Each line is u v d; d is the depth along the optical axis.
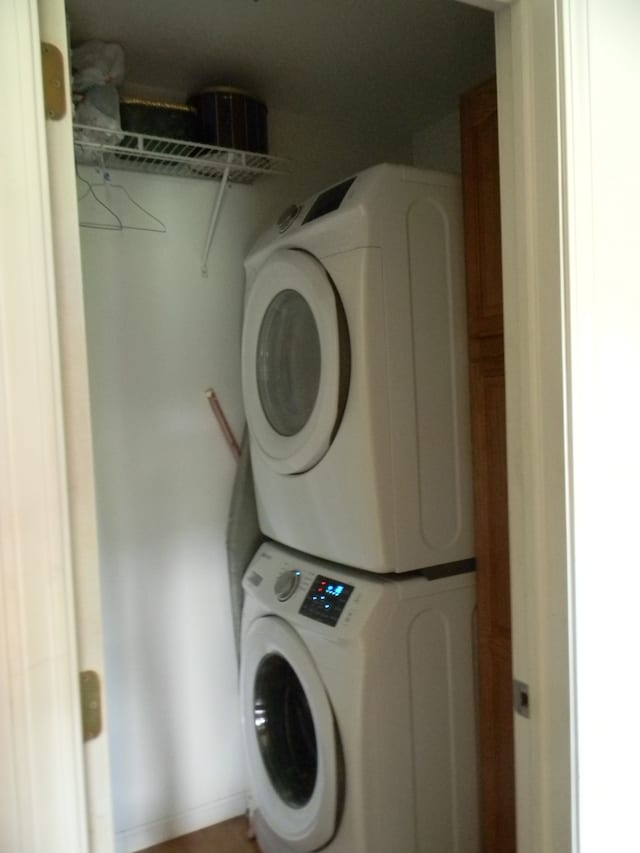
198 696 2.13
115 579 2.00
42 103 0.68
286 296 1.76
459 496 1.62
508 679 1.55
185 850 2.04
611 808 1.08
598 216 1.02
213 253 2.09
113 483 1.99
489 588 1.59
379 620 1.51
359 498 1.53
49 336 0.69
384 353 1.50
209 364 2.11
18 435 0.67
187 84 1.98
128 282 1.98
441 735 1.60
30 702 0.69
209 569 2.13
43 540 0.69
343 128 2.29
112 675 2.01
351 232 1.51
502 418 1.53
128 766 2.04
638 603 1.10
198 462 2.10
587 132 1.00
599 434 1.03
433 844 1.59
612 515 1.06
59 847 0.70
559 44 0.97
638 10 1.04
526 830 1.09
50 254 0.69
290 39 1.75
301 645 1.67
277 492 1.86
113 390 1.97
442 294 1.58
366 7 1.60
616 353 1.05
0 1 0.65
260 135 1.97
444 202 1.58
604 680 1.06
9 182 0.66
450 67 1.92
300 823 1.69
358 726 1.49
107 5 1.56
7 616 0.67
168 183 2.02
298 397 1.77
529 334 1.03
